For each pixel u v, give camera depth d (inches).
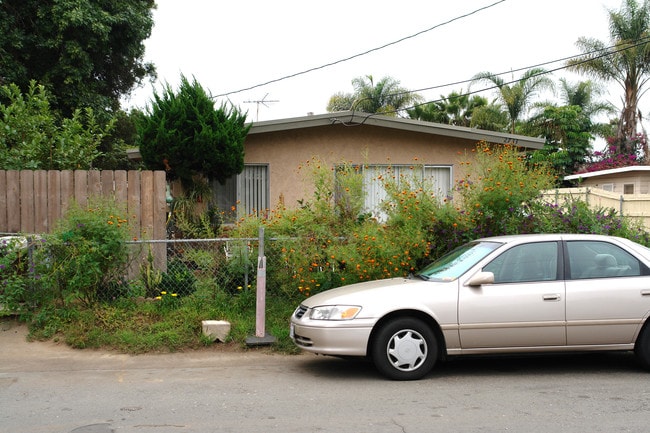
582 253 258.5
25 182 382.6
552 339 247.0
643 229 402.3
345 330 240.4
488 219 348.2
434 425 188.2
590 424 188.2
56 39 683.4
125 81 877.8
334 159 542.3
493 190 350.3
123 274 328.5
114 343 297.6
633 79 1152.2
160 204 382.0
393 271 323.6
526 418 194.9
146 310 319.3
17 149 454.6
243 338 305.0
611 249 260.4
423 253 335.6
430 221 346.6
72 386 239.5
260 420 194.5
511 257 256.1
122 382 245.3
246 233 348.8
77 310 318.7
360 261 321.1
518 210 352.5
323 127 540.7
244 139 490.0
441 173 559.5
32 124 461.1
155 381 246.8
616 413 199.8
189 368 269.4
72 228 316.8
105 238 314.3
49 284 312.2
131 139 947.3
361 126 546.6
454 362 280.2
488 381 244.8
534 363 277.7
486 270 252.8
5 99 662.5
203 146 449.7
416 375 243.8
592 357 290.0
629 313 249.1
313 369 267.6
